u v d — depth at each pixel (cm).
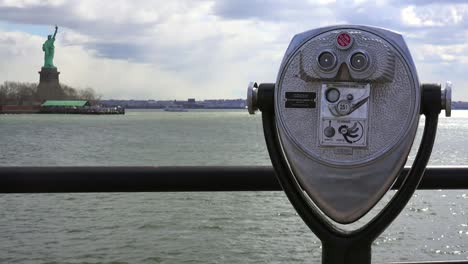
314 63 215
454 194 1867
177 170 241
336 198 216
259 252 1184
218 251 1196
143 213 1619
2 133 7206
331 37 215
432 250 1184
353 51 212
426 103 216
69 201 1814
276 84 221
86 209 1683
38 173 235
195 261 1130
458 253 1162
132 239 1311
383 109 213
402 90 212
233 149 4453
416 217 1507
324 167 215
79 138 6241
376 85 213
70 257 1166
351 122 213
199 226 1430
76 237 1338
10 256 1174
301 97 217
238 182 243
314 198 219
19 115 17350
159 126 10750
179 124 12369
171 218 1528
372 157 212
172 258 1148
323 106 215
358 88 213
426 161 215
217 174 242
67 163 3353
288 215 1552
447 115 217
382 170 213
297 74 218
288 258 1139
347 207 216
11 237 1341
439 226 1396
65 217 1573
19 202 1802
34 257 1168
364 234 212
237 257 1147
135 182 239
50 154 4019
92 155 3912
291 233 1344
